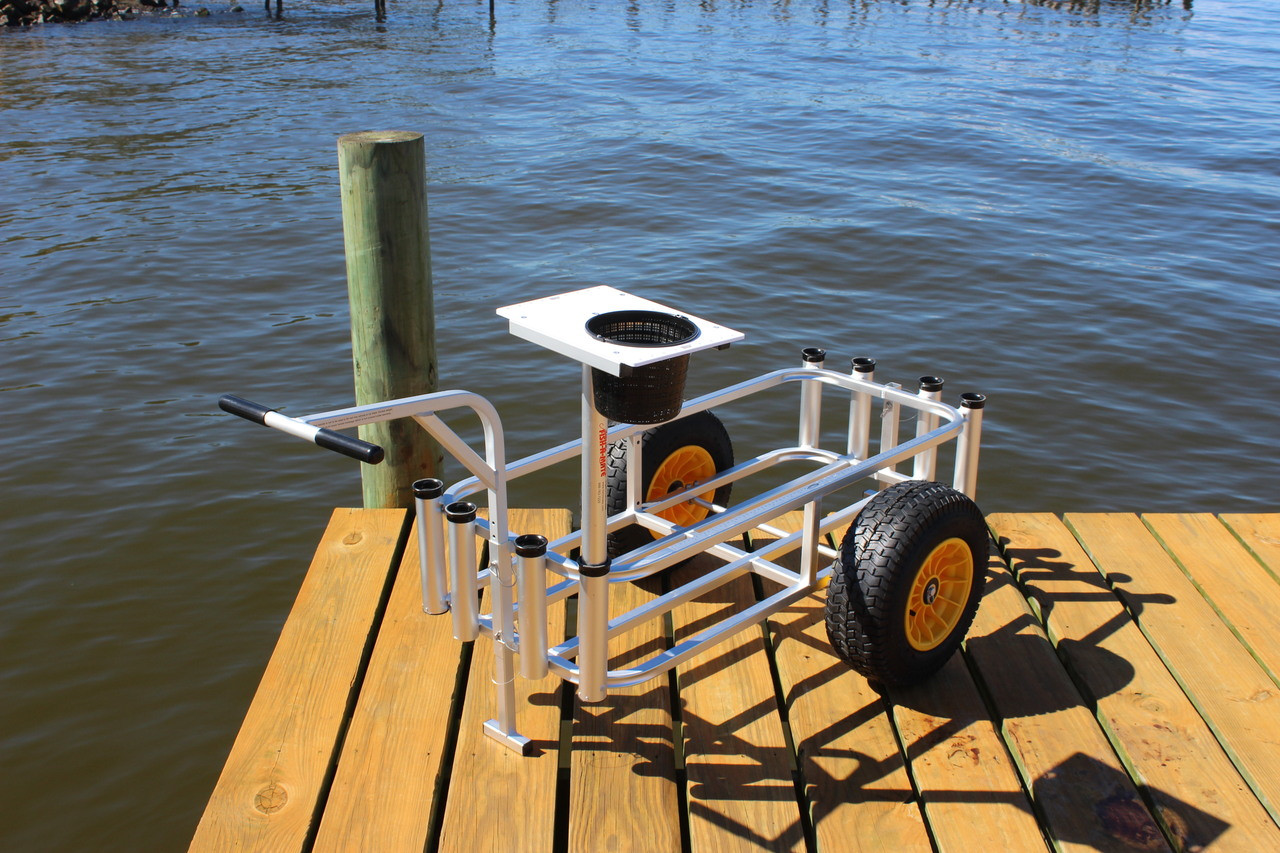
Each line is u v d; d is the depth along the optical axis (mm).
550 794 2959
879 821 2881
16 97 20688
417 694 3379
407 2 39031
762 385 4059
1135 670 3498
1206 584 3977
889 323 9680
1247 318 9914
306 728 3225
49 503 6754
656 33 31625
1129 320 9812
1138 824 2859
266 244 11922
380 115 19344
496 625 3016
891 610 3113
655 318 2801
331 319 9781
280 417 2453
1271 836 2809
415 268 4547
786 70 24781
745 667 3561
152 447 7469
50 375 8547
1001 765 3082
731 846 2809
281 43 28797
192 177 14883
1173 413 8086
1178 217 13336
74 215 13000
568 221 12766
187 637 5539
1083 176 15234
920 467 3918
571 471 7164
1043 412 8031
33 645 5453
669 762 3100
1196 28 35094
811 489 3354
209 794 4539
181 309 9977
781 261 11297
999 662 3547
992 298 10320
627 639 3730
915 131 17953
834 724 3270
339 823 2859
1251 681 3432
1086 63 26750
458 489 3209
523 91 21781
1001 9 39906
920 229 12422
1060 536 4379
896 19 36375
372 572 4074
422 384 4746
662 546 3309
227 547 6332
